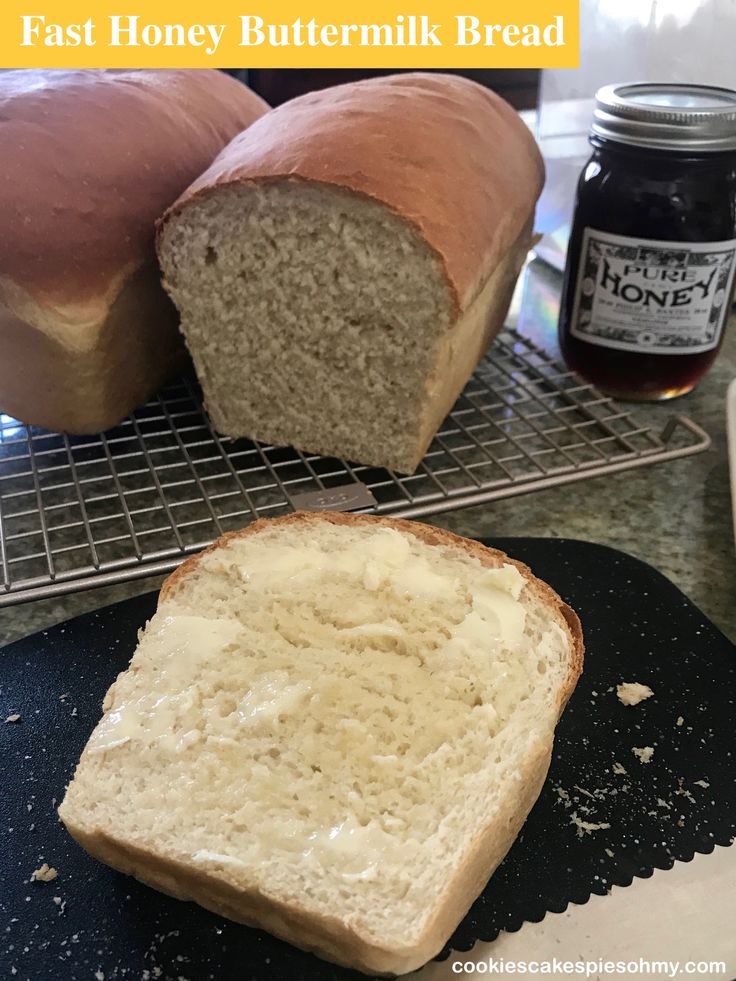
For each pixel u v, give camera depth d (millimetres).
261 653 215
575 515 304
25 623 256
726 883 193
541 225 500
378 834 177
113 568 266
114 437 337
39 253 274
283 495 307
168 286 306
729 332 444
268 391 322
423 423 307
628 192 325
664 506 309
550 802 209
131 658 236
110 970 178
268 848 176
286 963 180
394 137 281
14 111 286
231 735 196
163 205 311
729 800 209
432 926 164
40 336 289
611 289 344
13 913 187
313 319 298
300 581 233
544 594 237
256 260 291
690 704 233
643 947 181
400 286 280
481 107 336
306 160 270
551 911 187
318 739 194
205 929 185
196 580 240
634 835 202
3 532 281
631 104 319
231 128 364
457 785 188
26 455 323
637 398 369
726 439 337
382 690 204
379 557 239
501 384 380
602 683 238
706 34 390
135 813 185
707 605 265
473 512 304
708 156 314
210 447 336
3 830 202
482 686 205
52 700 231
